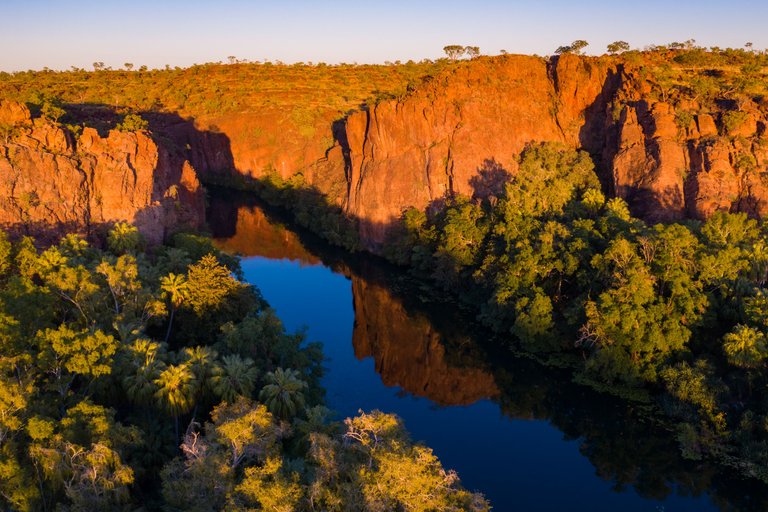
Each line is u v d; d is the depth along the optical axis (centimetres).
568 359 5703
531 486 4053
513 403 5238
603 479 4125
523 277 6191
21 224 5981
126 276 5016
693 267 5209
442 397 5378
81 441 2981
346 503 2470
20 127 6475
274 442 3241
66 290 4625
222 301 5516
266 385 4097
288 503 2459
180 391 3809
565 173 8306
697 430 4397
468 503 2705
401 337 6731
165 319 5566
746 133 7694
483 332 6538
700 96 8381
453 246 7638
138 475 3331
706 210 7238
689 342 5028
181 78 19712
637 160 7869
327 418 4625
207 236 8356
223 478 2698
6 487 2638
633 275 5003
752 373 4366
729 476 3997
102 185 6875
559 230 6394
